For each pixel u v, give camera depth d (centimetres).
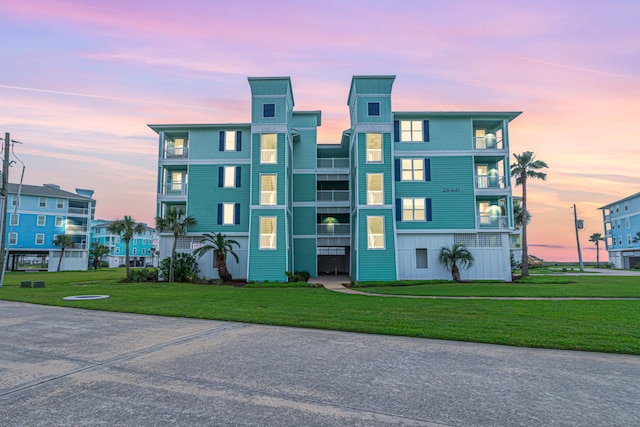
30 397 405
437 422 344
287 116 2719
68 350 625
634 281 2464
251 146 2647
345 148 3231
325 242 3008
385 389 436
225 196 2722
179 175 2958
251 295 1595
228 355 595
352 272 2806
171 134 2888
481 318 971
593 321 921
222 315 1005
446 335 746
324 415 358
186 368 519
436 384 456
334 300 1401
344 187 3378
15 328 834
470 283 2355
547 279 2630
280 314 1026
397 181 2630
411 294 1656
